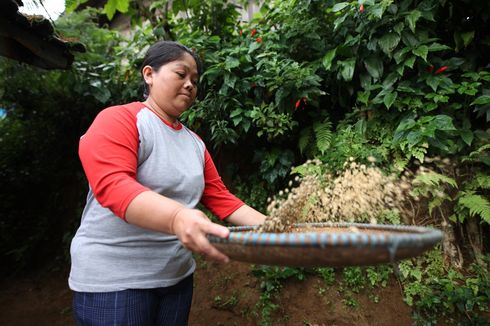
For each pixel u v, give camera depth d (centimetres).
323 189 126
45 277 362
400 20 211
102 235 104
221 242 67
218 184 139
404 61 211
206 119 267
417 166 222
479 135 207
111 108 103
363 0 198
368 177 127
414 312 192
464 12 220
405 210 214
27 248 391
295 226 107
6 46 247
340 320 201
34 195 452
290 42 256
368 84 225
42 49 255
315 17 245
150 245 106
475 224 211
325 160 218
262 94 253
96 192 84
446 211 211
